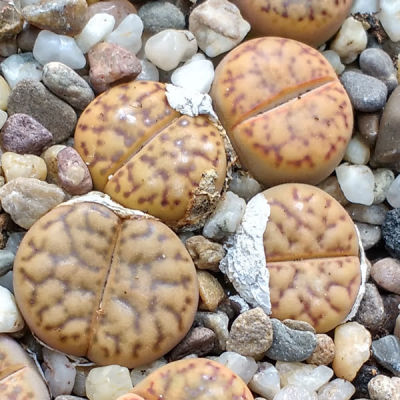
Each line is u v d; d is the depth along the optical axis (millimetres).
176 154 169
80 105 175
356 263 176
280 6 181
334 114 177
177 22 183
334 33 188
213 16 180
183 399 160
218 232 173
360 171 183
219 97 177
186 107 172
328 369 172
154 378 162
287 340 169
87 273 162
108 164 169
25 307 162
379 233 184
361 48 189
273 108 176
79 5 173
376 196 184
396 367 173
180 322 165
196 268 173
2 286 166
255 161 176
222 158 172
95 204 166
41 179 171
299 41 185
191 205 169
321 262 174
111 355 163
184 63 183
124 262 164
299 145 174
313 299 172
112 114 171
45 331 162
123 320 163
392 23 190
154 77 182
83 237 163
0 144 172
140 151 170
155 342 164
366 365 175
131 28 179
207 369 163
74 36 177
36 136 171
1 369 161
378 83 184
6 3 175
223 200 174
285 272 172
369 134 183
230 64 178
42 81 176
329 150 176
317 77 178
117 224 165
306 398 168
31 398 160
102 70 174
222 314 171
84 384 166
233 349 169
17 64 177
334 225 175
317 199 175
